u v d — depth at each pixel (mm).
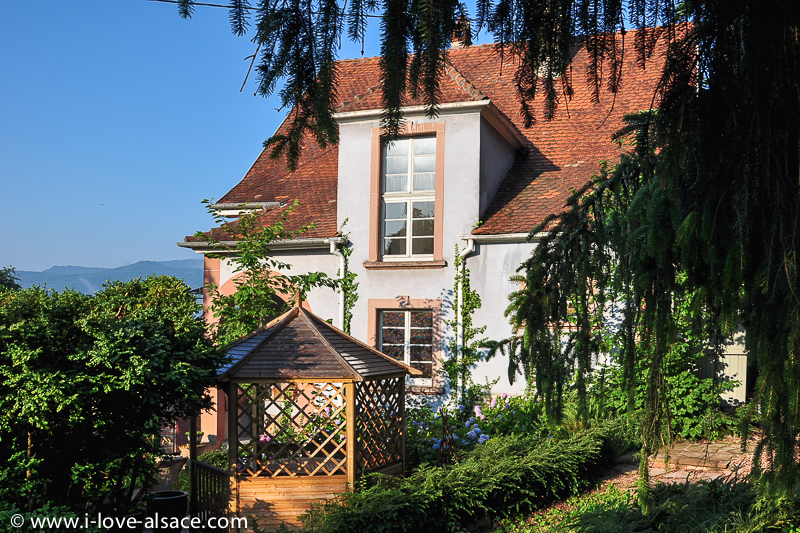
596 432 10297
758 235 3045
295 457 8461
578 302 5055
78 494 7180
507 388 13555
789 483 3002
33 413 6188
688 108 3121
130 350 6723
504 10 2889
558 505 8922
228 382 8133
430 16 2541
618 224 4688
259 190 17281
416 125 14438
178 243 15719
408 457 10531
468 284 13945
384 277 14547
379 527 7160
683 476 9547
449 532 7887
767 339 2965
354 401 8344
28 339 6426
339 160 15039
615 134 4461
